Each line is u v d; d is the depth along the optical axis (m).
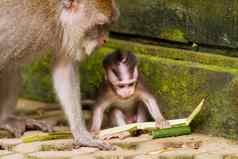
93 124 13.26
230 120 12.70
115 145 12.55
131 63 13.23
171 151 12.09
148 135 13.11
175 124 13.01
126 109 13.70
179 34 13.77
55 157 11.93
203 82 13.05
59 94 13.01
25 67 15.07
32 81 15.69
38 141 12.95
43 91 15.59
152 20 14.08
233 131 12.69
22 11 12.46
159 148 12.28
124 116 13.79
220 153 11.95
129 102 13.54
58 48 12.79
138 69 13.49
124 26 14.47
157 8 13.97
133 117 13.83
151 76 13.77
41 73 15.56
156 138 12.84
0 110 13.67
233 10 13.01
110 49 14.59
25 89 15.82
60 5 12.46
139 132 13.16
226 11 13.10
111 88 13.29
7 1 12.51
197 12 13.47
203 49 13.59
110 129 13.15
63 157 11.93
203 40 13.47
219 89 12.84
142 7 14.16
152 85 13.77
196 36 13.55
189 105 13.28
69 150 12.36
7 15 12.52
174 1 13.73
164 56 13.92
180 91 13.39
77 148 12.44
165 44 14.07
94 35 12.65
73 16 12.52
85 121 14.10
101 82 14.23
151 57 13.90
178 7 13.70
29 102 15.66
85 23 12.54
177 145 12.41
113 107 13.65
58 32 12.59
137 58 13.59
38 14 12.46
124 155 11.93
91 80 14.81
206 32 13.41
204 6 13.36
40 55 12.88
